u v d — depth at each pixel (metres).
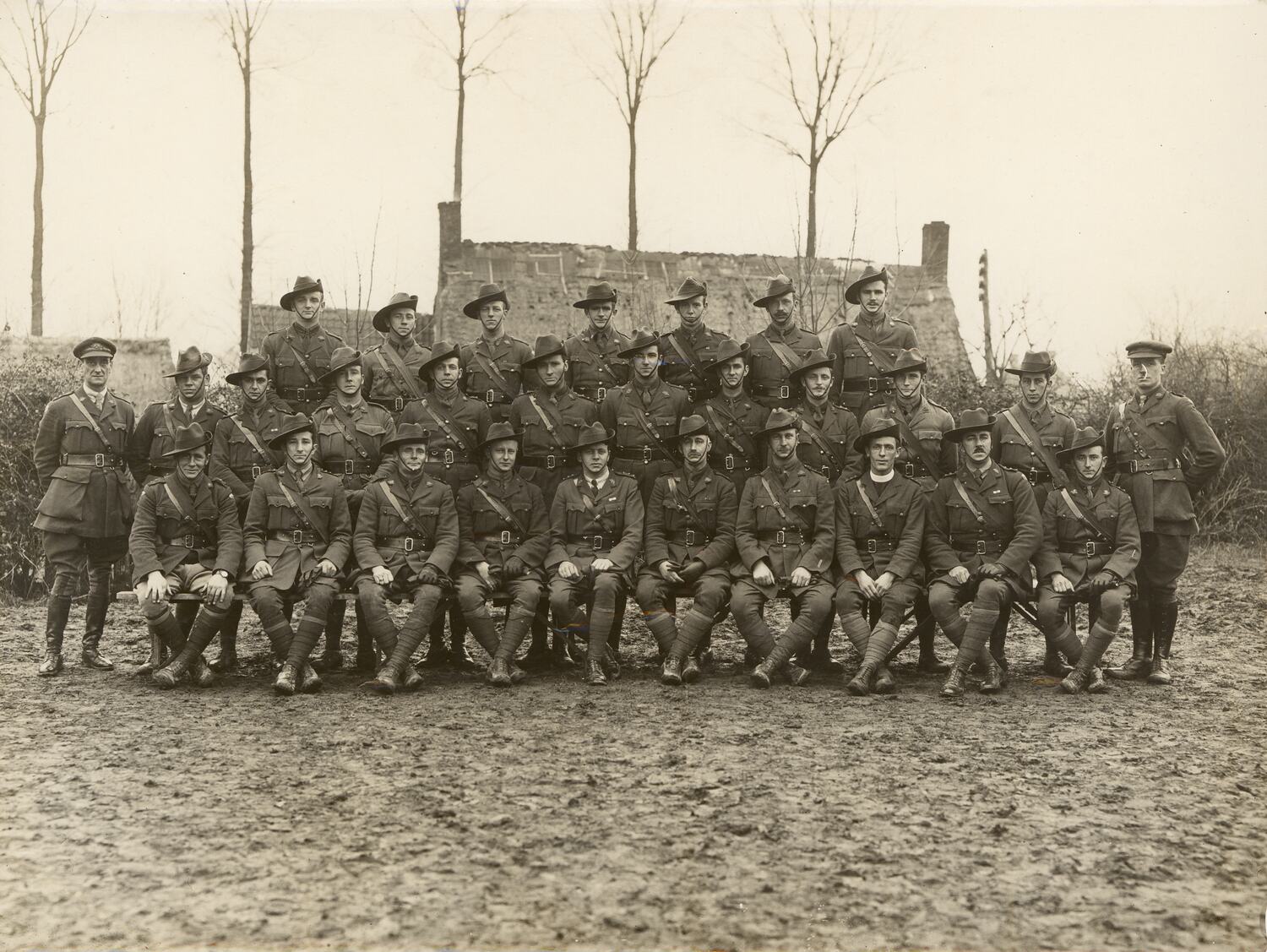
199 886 4.16
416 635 7.31
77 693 7.16
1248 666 8.22
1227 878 4.28
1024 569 7.45
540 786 5.25
